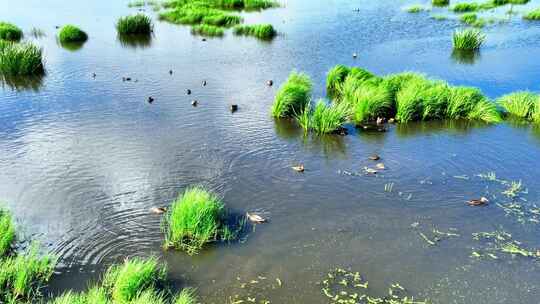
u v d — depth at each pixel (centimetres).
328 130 1752
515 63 2631
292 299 953
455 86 2095
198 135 1733
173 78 2422
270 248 1104
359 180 1420
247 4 4456
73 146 1633
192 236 1126
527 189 1363
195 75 2473
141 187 1362
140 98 2125
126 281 947
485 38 3206
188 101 2089
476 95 1950
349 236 1152
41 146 1633
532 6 4225
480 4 4325
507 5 4322
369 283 998
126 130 1773
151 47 3070
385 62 2703
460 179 1426
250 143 1672
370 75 2186
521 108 1908
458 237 1146
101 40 3231
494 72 2486
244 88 2264
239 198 1314
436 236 1151
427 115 1909
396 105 1930
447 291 974
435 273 1027
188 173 1447
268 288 982
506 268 1039
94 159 1534
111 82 2356
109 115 1927
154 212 1236
